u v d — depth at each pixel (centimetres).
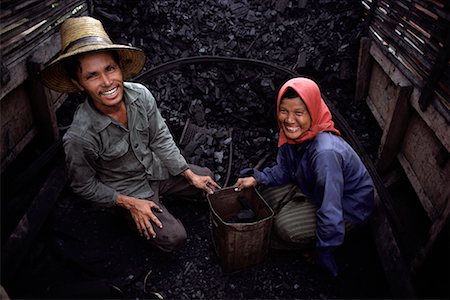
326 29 418
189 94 388
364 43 360
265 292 246
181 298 243
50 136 315
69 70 210
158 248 270
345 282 249
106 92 206
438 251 213
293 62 408
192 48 415
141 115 234
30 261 250
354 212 246
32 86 285
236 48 416
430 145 255
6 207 265
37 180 296
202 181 269
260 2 443
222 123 375
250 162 346
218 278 253
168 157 259
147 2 421
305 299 241
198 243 279
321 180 221
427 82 244
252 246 239
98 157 231
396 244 239
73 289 228
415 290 211
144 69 403
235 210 277
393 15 315
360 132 365
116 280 246
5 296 190
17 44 257
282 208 261
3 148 255
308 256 262
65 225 281
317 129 231
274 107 376
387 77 332
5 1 240
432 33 248
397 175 308
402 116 285
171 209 306
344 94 392
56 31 319
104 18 410
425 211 267
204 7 435
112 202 240
